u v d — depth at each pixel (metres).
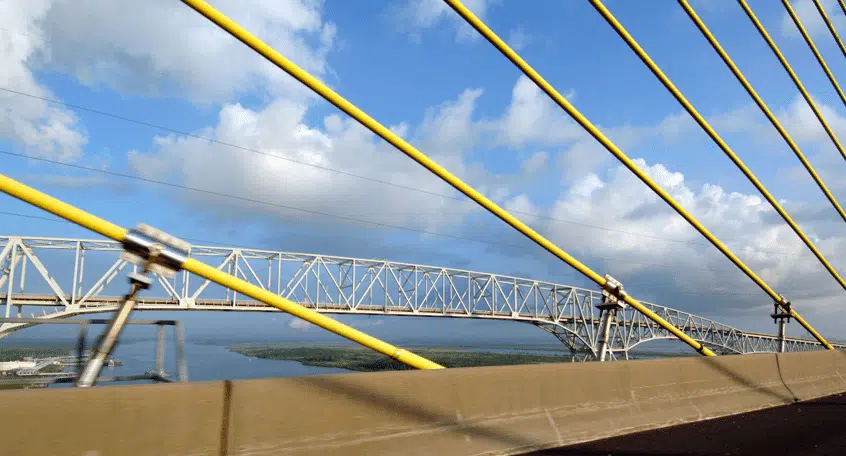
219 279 5.64
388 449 5.80
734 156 13.42
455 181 8.08
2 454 3.82
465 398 6.71
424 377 6.41
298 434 5.29
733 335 145.75
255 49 6.53
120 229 5.26
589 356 108.94
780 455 7.12
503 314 103.19
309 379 5.53
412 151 7.66
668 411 9.29
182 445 4.63
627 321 103.19
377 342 6.60
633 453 7.05
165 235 5.47
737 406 10.80
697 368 10.55
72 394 4.21
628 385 8.94
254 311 78.62
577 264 9.80
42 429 4.03
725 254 13.44
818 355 14.92
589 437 7.70
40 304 63.94
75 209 5.02
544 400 7.59
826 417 10.29
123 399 4.43
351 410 5.71
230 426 4.92
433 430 6.27
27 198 4.82
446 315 97.06
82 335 5.25
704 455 7.02
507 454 6.68
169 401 4.65
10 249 63.50
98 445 4.24
